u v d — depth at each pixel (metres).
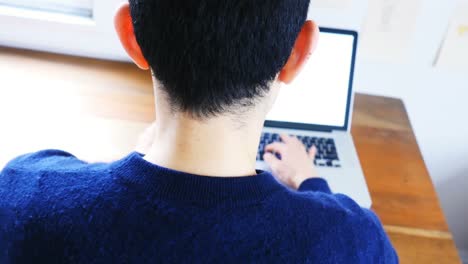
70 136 0.81
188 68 0.35
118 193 0.36
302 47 0.41
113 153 0.79
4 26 0.98
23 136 0.79
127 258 0.34
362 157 0.88
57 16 0.98
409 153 0.91
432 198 0.81
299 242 0.36
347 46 0.87
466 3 0.91
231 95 0.36
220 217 0.35
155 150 0.40
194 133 0.38
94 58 1.03
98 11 0.96
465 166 1.20
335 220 0.39
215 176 0.37
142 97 0.94
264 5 0.34
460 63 1.00
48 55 1.01
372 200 0.79
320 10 0.94
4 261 0.38
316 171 0.77
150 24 0.35
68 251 0.35
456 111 1.09
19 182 0.40
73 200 0.36
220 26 0.34
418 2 0.92
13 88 0.90
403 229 0.75
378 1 0.92
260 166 0.78
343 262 0.38
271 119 0.90
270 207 0.37
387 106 1.04
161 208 0.35
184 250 0.34
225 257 0.34
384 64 1.02
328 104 0.89
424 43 0.98
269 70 0.37
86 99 0.90
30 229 0.36
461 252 1.42
